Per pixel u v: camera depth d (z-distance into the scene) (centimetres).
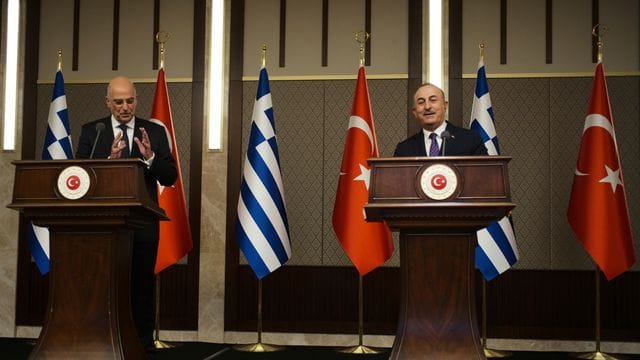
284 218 543
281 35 620
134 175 327
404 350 322
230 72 622
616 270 514
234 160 614
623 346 576
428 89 402
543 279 588
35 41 637
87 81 630
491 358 534
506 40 604
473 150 400
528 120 598
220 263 606
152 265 400
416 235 329
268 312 605
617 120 590
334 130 613
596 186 520
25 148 630
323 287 604
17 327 615
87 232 338
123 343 336
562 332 582
